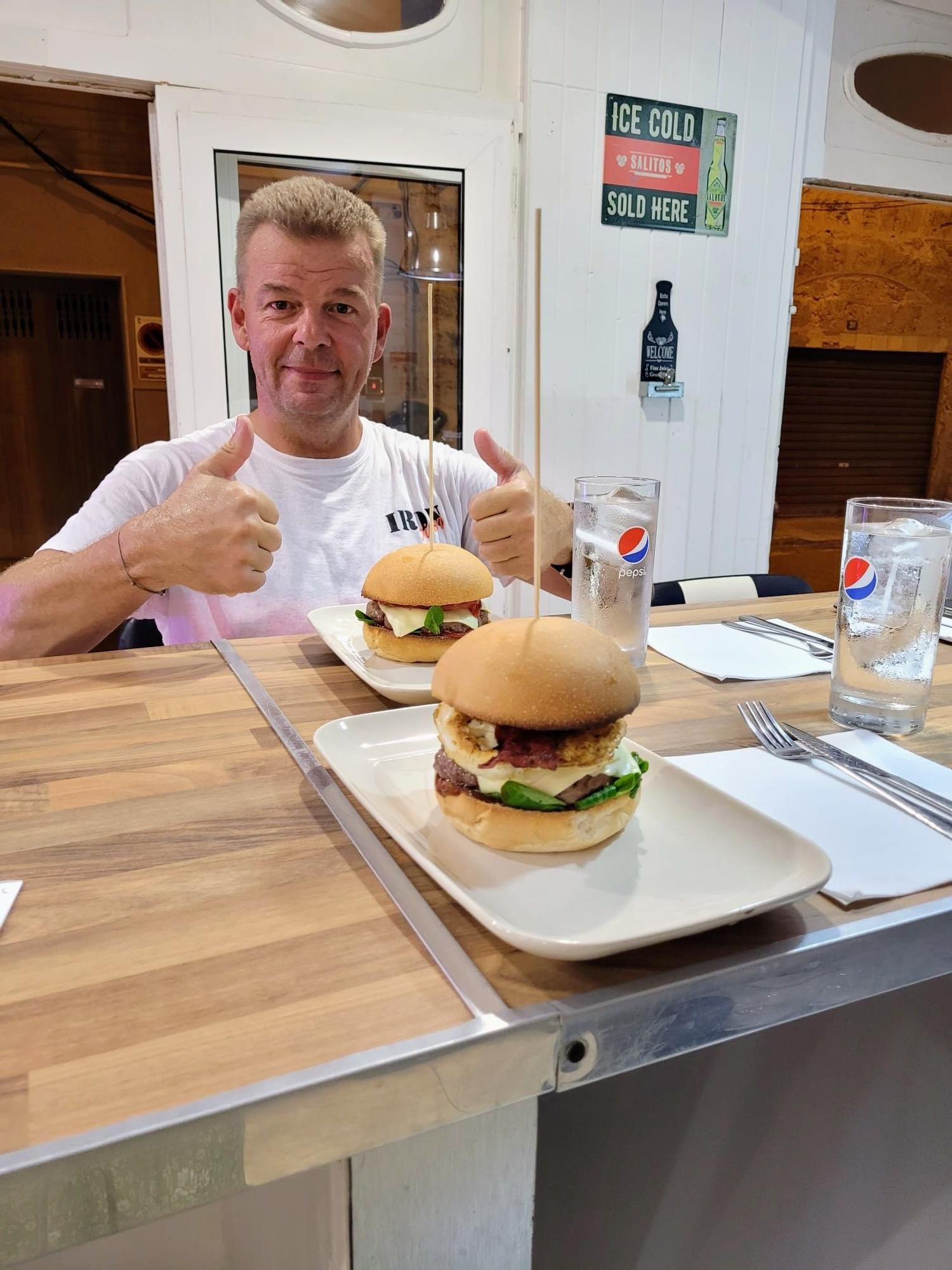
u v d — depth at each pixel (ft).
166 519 4.11
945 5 10.89
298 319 5.40
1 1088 1.42
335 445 6.05
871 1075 3.38
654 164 9.82
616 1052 1.71
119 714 3.21
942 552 3.11
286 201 5.24
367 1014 1.62
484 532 4.71
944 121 11.71
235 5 7.79
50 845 2.25
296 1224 2.17
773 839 2.16
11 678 3.59
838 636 3.30
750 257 10.75
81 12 7.35
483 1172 1.85
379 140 8.45
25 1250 1.29
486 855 2.22
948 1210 3.14
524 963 1.80
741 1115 3.31
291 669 3.78
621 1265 2.72
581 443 10.30
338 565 5.74
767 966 1.81
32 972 1.73
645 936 1.68
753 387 11.28
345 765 2.62
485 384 9.55
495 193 9.11
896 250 16.21
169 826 2.37
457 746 2.35
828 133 10.85
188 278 8.09
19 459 16.40
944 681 3.81
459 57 8.78
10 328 15.81
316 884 2.09
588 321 9.96
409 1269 1.82
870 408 17.07
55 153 14.74
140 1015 1.61
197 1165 1.38
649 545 3.79
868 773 2.72
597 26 9.12
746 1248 2.86
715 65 9.86
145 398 16.51
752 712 3.28
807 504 17.13
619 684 2.38
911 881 2.12
